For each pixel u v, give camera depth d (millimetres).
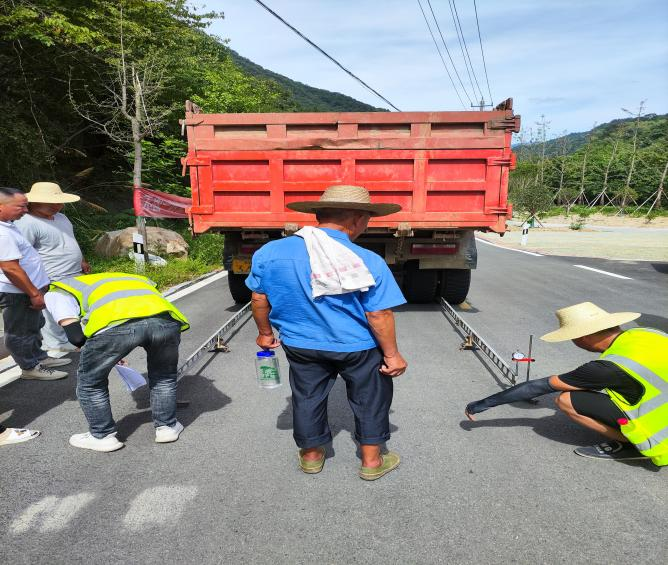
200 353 4617
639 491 2605
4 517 2420
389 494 2586
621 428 2711
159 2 16375
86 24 12922
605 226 34781
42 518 2410
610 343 2875
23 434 3211
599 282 9734
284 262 2453
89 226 14641
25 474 2811
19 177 11461
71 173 17656
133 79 12156
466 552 2145
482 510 2445
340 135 5672
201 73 21719
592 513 2416
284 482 2709
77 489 2656
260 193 5832
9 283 3916
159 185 17453
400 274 7305
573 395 2857
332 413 3639
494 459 2945
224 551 2162
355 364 2557
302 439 2658
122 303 2855
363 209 2557
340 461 2938
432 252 6504
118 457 3002
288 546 2191
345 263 2369
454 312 5984
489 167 5695
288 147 5680
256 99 27547
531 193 33875
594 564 2070
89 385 2963
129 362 4848
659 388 2607
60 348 4883
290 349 2568
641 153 57312
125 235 11953
